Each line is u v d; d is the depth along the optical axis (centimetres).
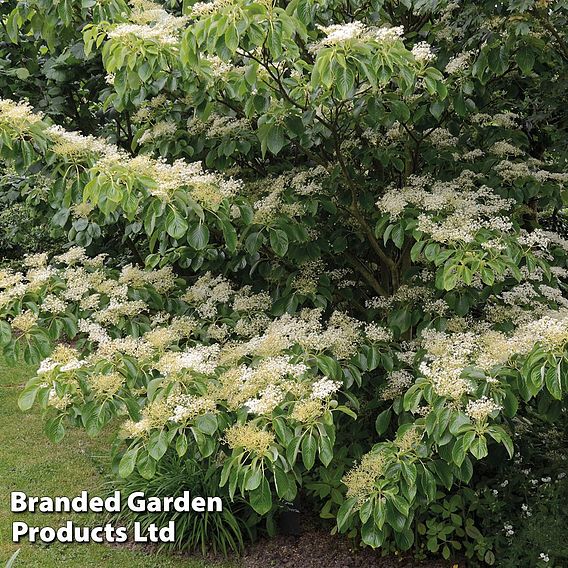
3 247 912
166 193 269
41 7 339
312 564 387
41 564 388
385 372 371
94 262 362
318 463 406
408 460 283
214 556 400
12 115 282
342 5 363
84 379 276
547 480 374
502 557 361
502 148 389
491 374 267
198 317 371
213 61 316
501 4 328
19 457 533
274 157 423
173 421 261
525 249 308
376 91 295
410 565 379
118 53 283
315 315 339
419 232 295
